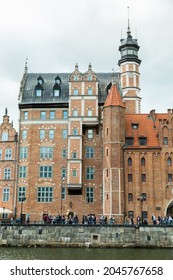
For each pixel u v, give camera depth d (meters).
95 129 79.44
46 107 81.25
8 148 80.50
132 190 70.25
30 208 76.69
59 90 82.69
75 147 76.62
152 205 69.62
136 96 85.06
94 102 78.50
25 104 81.19
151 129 76.31
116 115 72.81
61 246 57.78
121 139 72.25
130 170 71.31
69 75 87.50
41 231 58.47
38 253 49.53
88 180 77.25
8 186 78.44
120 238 57.72
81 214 75.69
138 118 78.62
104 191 71.12
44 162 78.75
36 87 83.00
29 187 77.69
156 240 57.38
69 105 78.56
